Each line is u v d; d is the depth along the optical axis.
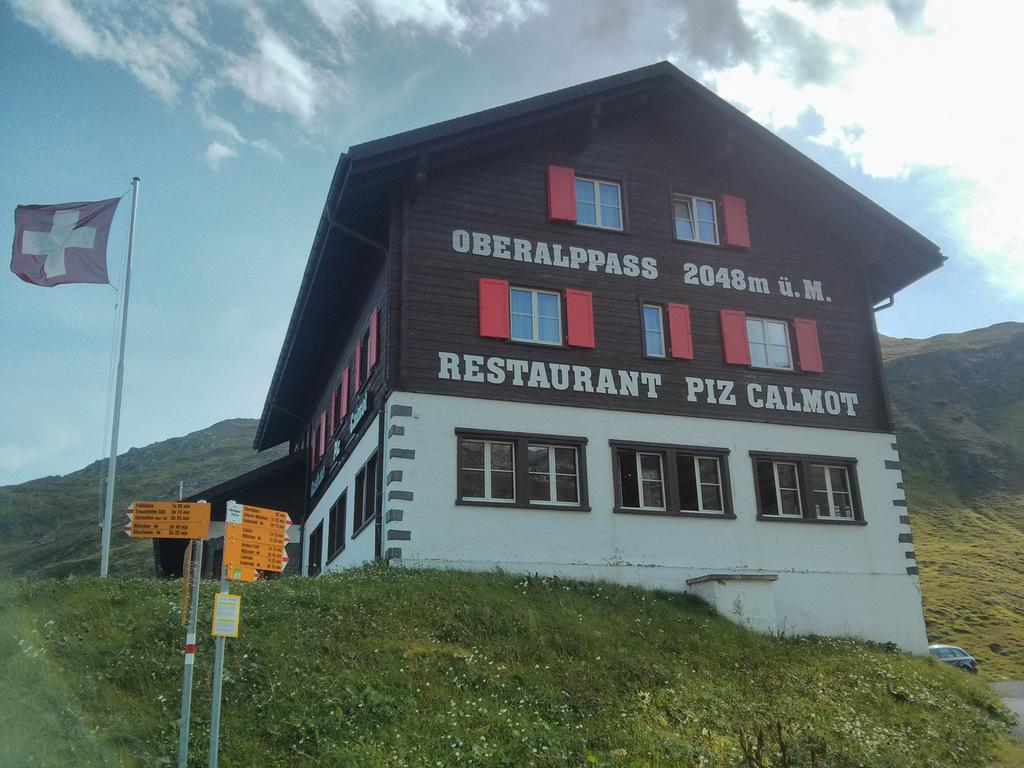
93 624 12.98
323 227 21.61
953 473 99.62
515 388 20.44
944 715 16.19
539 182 22.17
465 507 19.23
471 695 12.38
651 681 14.24
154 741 9.96
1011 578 63.19
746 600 19.75
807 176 24.22
